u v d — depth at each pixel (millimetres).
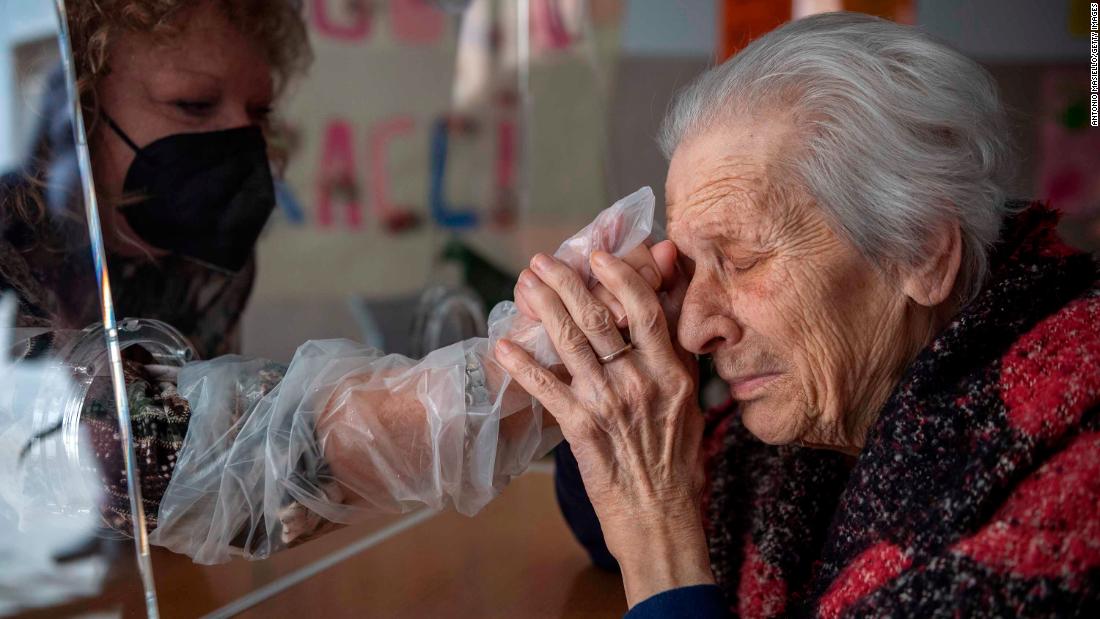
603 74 2367
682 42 2488
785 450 1148
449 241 1979
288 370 932
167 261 1196
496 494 997
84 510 826
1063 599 712
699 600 919
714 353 967
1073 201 2727
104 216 1082
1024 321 893
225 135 1262
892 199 882
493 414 948
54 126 790
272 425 893
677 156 976
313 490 894
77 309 830
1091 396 815
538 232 2248
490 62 2061
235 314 1365
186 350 1045
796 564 1089
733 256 935
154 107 1130
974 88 902
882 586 819
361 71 1697
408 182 1857
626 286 945
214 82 1213
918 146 878
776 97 909
